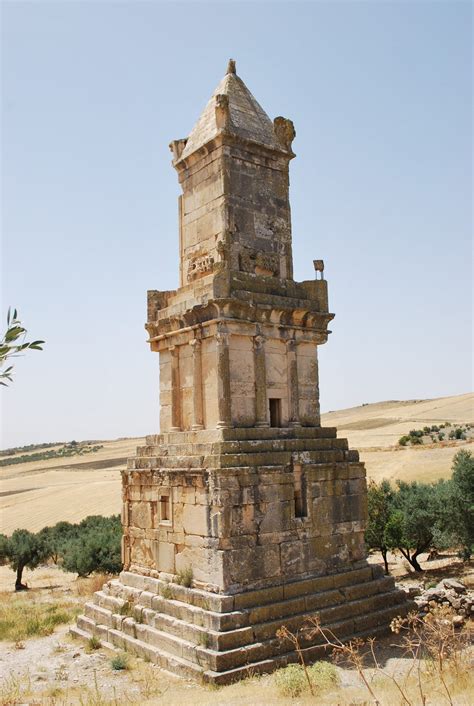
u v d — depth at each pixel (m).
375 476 74.62
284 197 23.91
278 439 21.14
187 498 20.03
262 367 21.42
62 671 18.41
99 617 22.08
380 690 15.04
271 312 21.77
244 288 21.50
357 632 19.89
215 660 16.64
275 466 20.11
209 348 21.22
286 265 23.48
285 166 24.12
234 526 18.83
